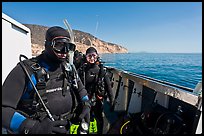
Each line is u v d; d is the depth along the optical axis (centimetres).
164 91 202
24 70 116
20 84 113
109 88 305
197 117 148
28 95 121
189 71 2166
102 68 299
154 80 255
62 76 135
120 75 380
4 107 105
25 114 115
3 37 191
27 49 315
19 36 261
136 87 311
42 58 134
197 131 147
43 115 121
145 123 214
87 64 299
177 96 178
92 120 265
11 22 218
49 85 126
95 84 292
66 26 137
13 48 229
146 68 2538
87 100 163
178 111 195
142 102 302
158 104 240
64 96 134
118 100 374
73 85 149
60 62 134
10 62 213
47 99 123
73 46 134
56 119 126
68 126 135
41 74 120
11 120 102
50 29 129
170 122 176
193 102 154
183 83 1289
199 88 154
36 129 103
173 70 2291
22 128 101
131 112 313
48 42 128
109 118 332
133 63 3469
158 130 183
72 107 150
